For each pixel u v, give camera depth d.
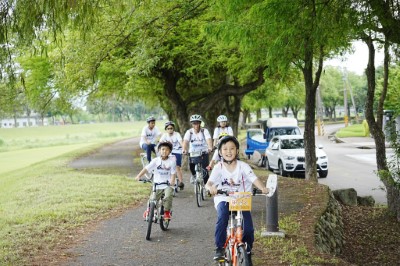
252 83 23.45
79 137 80.88
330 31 7.70
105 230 9.18
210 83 25.77
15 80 5.96
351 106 120.31
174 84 23.09
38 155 40.03
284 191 13.34
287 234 8.32
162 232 9.01
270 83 29.53
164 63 19.16
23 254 7.49
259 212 10.65
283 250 7.30
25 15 5.31
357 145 37.97
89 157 30.25
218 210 5.79
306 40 7.77
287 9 7.12
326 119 114.69
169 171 8.76
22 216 10.21
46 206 11.49
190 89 28.67
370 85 13.18
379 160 13.30
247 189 5.80
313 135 16.33
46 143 63.88
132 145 45.44
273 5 7.09
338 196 15.29
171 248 7.85
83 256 7.43
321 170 21.11
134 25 14.20
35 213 10.48
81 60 15.70
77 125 133.50
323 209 10.51
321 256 7.13
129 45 17.56
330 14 7.34
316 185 14.14
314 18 7.26
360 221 13.27
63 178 17.53
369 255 10.35
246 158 31.56
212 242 8.19
